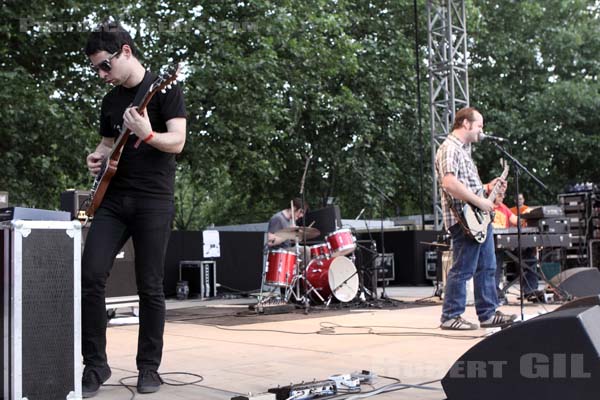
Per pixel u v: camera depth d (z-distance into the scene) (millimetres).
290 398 2479
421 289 10438
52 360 2453
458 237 4594
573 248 11586
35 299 2414
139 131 2633
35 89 9250
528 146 16469
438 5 11672
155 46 10742
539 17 17953
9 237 2385
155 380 2771
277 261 7152
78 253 2549
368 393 2598
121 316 6676
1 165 9289
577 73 17844
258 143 12266
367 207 14914
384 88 14453
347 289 7297
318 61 12633
